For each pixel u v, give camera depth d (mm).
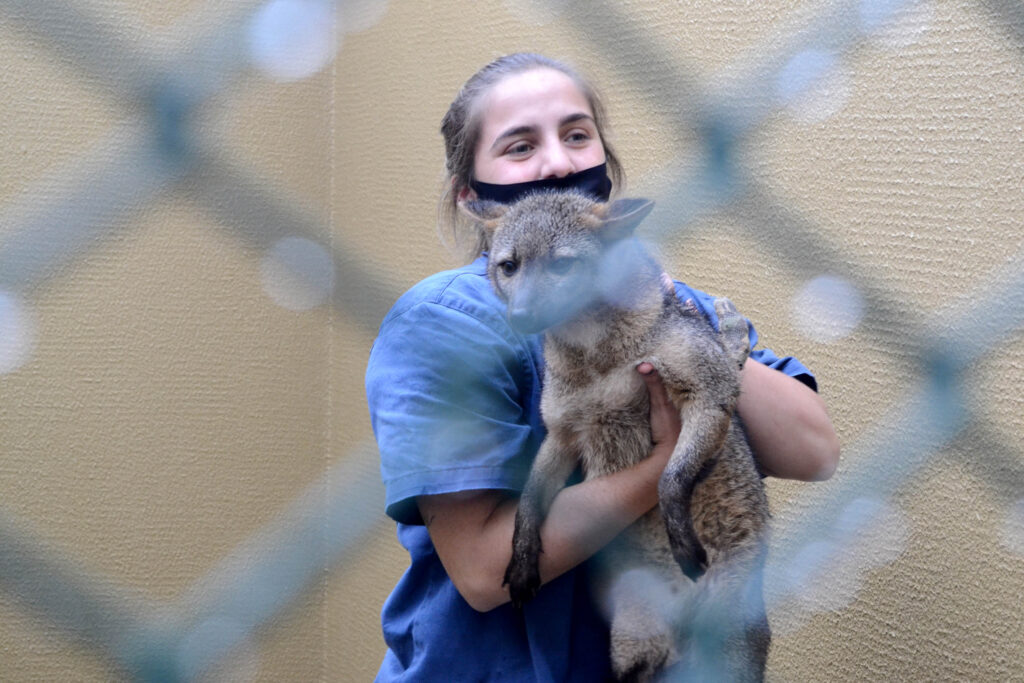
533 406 2166
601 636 2125
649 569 2193
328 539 2109
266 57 1323
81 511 3553
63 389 3480
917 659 2525
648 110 2773
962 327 2416
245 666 1799
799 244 2717
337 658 3945
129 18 2891
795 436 2268
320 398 3990
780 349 2762
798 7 2541
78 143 3201
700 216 2521
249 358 3809
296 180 3791
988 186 2379
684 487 1979
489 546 1903
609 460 2193
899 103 2555
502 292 2160
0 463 3418
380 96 3699
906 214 2535
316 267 1738
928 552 2506
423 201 3486
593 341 2113
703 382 2049
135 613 1892
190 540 3730
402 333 1976
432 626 2059
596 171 2400
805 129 2701
